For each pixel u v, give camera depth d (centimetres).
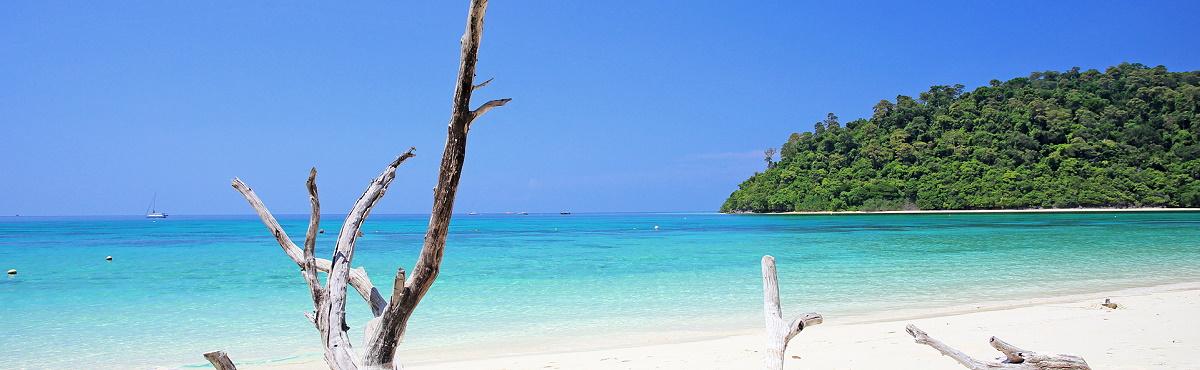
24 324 1112
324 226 9325
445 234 315
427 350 898
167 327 1083
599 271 2072
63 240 4803
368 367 331
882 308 1219
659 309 1250
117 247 3788
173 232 6738
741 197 14638
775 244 3647
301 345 938
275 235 375
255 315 1209
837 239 4147
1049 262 2162
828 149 14212
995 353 767
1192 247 2800
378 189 374
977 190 11369
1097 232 4359
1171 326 909
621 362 780
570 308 1270
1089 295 1343
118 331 1048
